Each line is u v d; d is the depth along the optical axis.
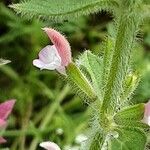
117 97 0.09
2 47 0.20
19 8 0.08
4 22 0.19
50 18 0.08
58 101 0.20
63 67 0.10
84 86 0.10
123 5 0.08
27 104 0.19
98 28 0.20
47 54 0.10
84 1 0.08
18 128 0.19
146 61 0.20
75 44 0.21
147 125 0.09
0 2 0.17
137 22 0.09
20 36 0.20
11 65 0.20
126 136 0.09
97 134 0.10
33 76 0.20
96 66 0.10
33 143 0.18
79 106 0.20
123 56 0.09
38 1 0.08
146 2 0.08
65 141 0.19
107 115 0.09
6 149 0.14
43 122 0.19
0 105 0.09
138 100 0.19
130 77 0.10
